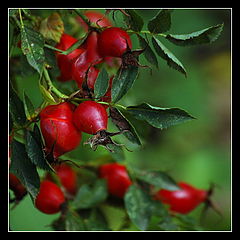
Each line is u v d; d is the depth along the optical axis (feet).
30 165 1.99
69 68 2.09
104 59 2.10
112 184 2.30
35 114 1.99
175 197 2.32
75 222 2.22
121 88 1.99
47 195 2.20
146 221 2.24
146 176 2.27
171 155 3.45
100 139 1.95
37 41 2.04
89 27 2.04
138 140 1.97
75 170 2.30
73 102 1.98
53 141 1.96
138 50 2.00
